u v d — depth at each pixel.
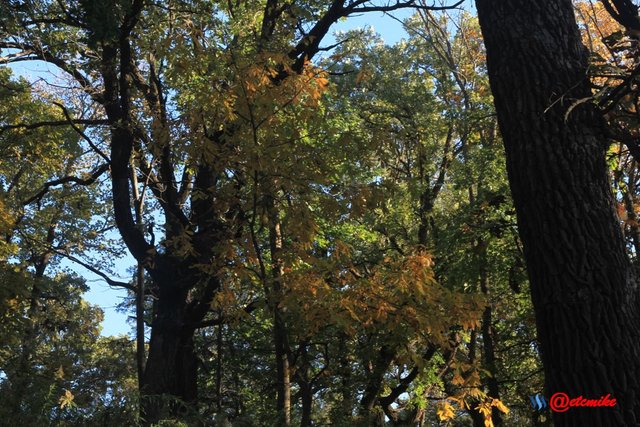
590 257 4.08
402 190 15.24
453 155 18.91
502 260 15.14
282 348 9.42
